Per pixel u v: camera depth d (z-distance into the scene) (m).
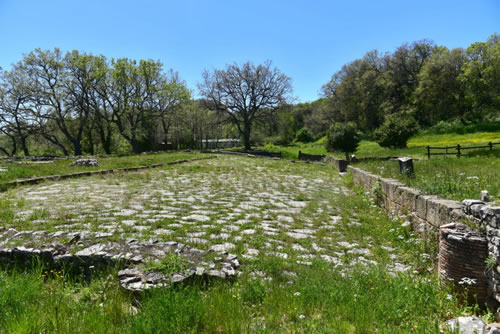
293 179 14.16
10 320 2.71
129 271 3.69
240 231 6.01
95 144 48.31
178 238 5.32
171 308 2.88
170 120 46.78
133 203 7.84
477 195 5.48
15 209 6.82
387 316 3.11
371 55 63.44
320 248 5.43
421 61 59.00
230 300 3.20
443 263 3.98
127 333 2.61
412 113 52.59
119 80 37.59
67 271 3.97
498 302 3.37
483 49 43.81
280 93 45.34
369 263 4.80
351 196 10.03
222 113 47.53
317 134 72.25
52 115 38.31
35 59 35.78
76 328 2.68
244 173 15.86
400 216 6.73
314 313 3.17
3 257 4.10
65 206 7.24
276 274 4.13
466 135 39.88
